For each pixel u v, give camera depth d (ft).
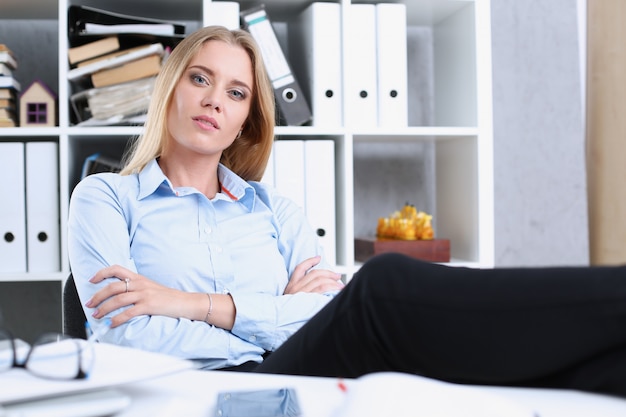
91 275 4.66
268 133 5.80
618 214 8.47
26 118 6.93
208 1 7.10
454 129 7.52
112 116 6.93
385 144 8.92
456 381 2.30
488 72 7.62
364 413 1.57
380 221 8.09
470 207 7.80
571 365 2.06
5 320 8.21
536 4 9.36
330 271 5.39
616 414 1.75
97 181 5.01
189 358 4.41
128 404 1.86
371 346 2.50
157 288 4.52
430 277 2.29
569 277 2.06
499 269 2.22
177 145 5.22
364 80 7.46
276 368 2.97
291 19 8.30
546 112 9.41
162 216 5.01
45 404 1.80
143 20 7.00
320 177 7.34
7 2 7.34
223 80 5.14
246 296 4.71
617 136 8.45
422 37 8.92
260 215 5.44
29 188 6.91
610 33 8.48
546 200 9.43
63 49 6.84
